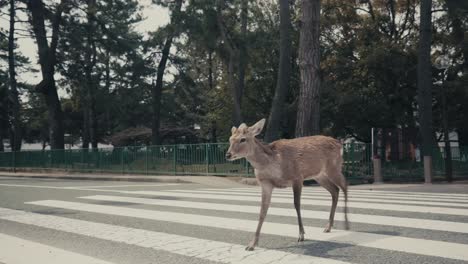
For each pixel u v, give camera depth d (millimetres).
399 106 28562
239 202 10258
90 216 8656
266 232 6449
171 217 8172
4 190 15609
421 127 20922
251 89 36594
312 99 18578
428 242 5520
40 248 5902
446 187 14711
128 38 37312
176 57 39062
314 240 5832
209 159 20453
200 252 5387
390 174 19219
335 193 6547
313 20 18672
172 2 29266
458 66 27938
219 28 28312
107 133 60781
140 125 48812
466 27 27547
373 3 32062
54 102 36500
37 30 35875
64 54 39000
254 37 29266
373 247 5344
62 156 30969
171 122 52781
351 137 32906
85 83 40281
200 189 14672
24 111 62375
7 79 43750
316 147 6113
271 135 21078
